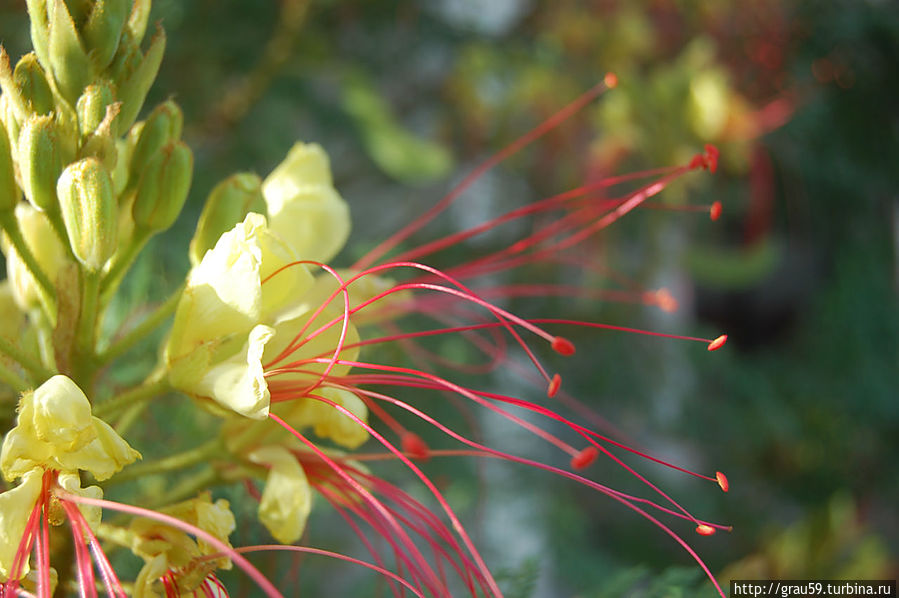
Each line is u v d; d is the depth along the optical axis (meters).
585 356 0.81
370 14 0.74
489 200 0.87
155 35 0.29
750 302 1.29
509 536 0.73
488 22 0.89
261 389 0.28
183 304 0.29
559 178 0.84
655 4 0.88
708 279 0.82
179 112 0.30
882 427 1.08
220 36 0.64
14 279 0.31
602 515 0.92
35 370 0.29
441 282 0.52
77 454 0.27
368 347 0.40
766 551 0.60
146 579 0.28
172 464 0.30
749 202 0.83
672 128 0.75
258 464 0.30
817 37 0.95
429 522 0.31
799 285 1.23
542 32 0.87
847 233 1.08
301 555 0.36
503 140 0.86
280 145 0.66
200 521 0.29
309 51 0.65
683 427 0.90
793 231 1.09
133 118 0.29
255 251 0.28
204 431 0.37
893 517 1.09
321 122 0.68
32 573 0.28
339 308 0.30
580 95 0.83
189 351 0.29
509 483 0.73
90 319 0.29
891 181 1.01
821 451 1.06
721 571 0.89
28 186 0.28
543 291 0.37
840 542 0.56
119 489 0.35
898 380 1.04
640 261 0.83
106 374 0.36
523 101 0.85
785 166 0.99
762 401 0.95
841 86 0.97
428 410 0.54
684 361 0.89
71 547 0.29
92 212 0.28
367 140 0.63
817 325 1.09
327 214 0.32
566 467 0.90
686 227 0.84
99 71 0.29
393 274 0.52
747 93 0.91
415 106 0.85
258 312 0.28
